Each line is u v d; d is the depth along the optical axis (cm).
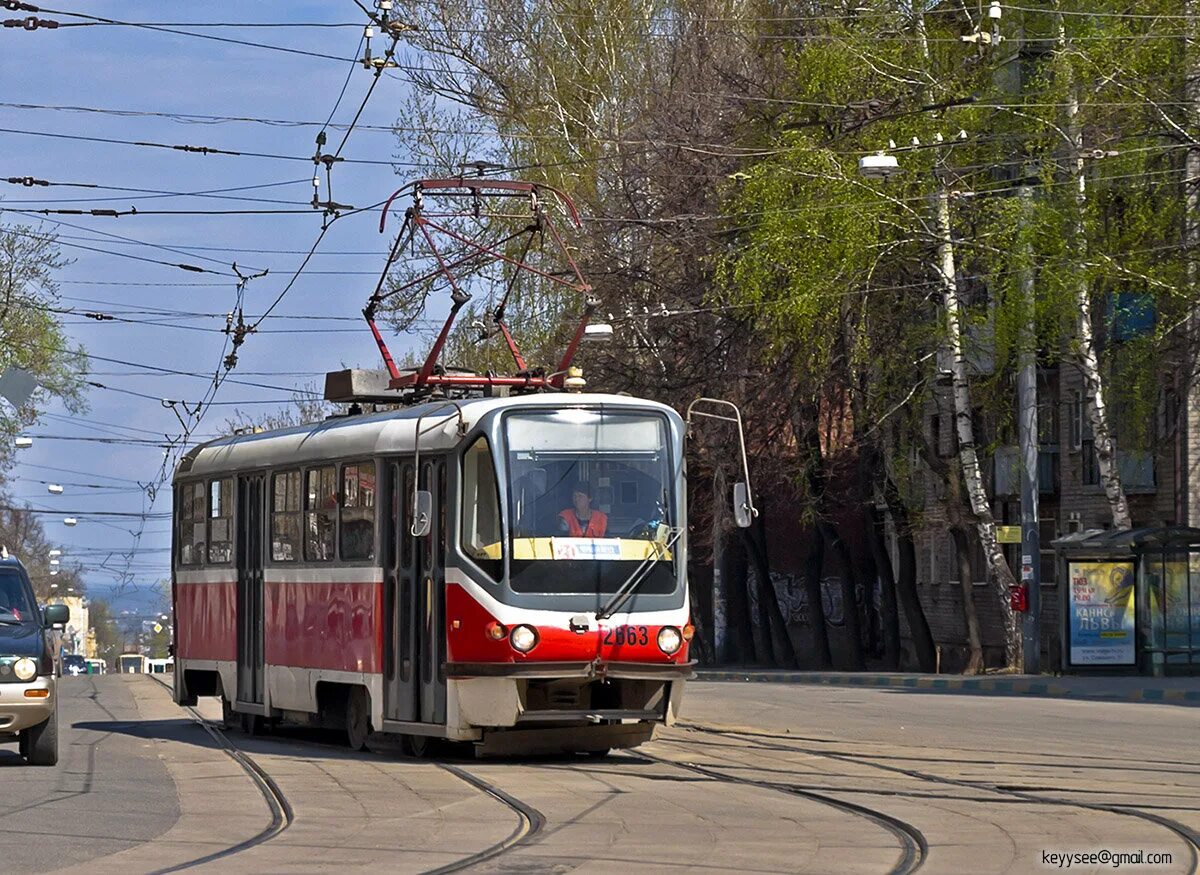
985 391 4462
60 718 2989
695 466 5212
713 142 4506
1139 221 3656
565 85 4703
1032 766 1811
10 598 1944
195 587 2628
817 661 5909
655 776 1716
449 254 3916
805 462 5059
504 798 1531
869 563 6625
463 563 1852
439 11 4638
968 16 3825
